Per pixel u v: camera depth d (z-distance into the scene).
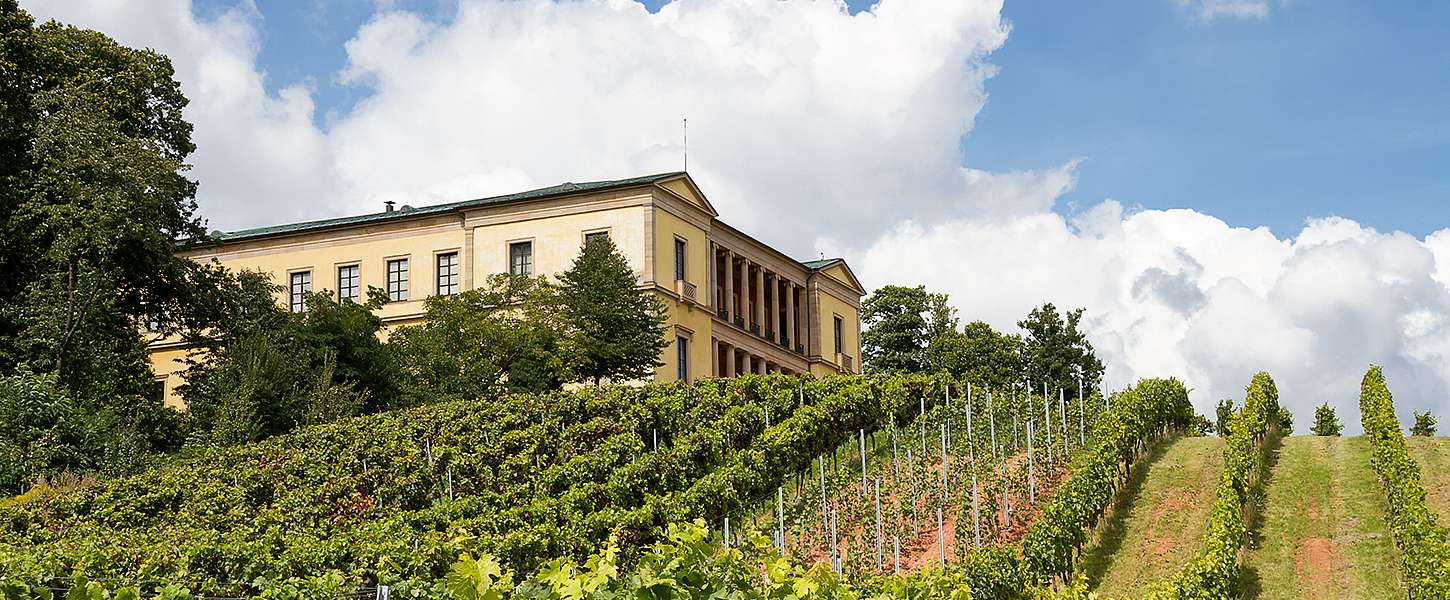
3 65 47.94
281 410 46.25
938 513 29.55
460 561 11.27
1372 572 27.72
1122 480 33.97
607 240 60.50
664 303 63.09
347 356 51.62
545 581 11.87
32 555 25.53
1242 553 29.39
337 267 69.50
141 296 52.25
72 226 46.53
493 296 58.66
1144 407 37.19
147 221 48.22
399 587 22.23
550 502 31.91
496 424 41.28
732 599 12.16
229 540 27.83
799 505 33.88
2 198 46.34
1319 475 34.88
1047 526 27.55
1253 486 33.34
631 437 37.22
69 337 44.81
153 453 43.62
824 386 46.09
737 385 44.62
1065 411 40.09
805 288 82.75
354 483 36.38
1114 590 27.77
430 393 52.72
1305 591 27.08
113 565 25.84
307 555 26.42
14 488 36.97
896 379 46.34
